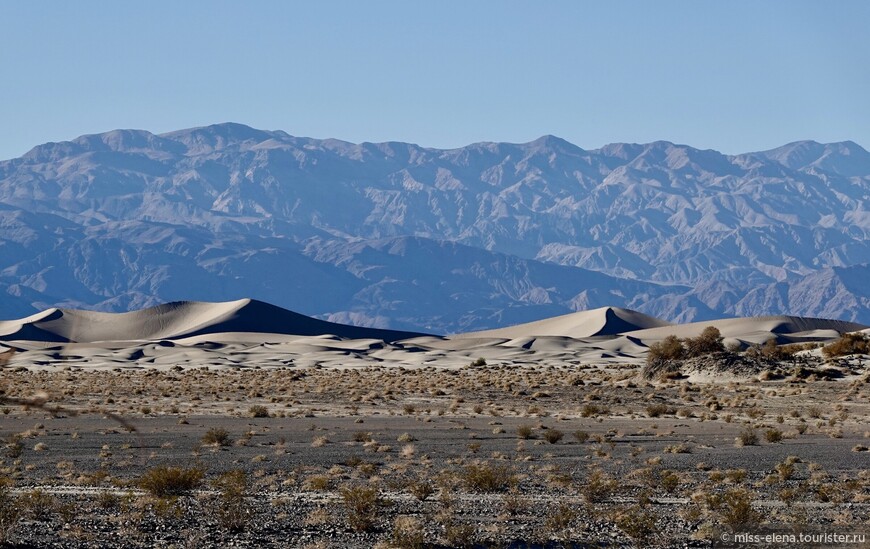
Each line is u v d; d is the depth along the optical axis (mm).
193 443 100500
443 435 110938
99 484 72250
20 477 75625
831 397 165375
